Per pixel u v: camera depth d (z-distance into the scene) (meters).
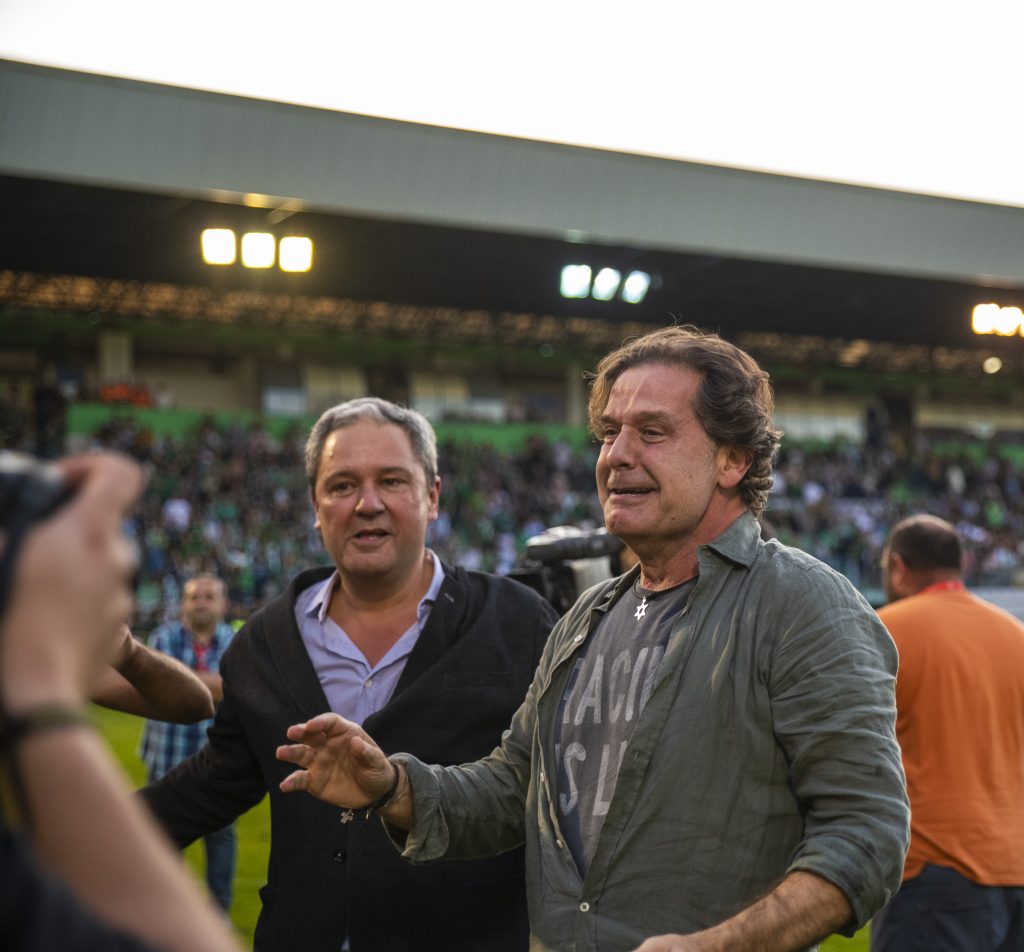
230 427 29.48
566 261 26.50
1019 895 3.20
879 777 1.51
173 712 2.38
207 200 22.22
